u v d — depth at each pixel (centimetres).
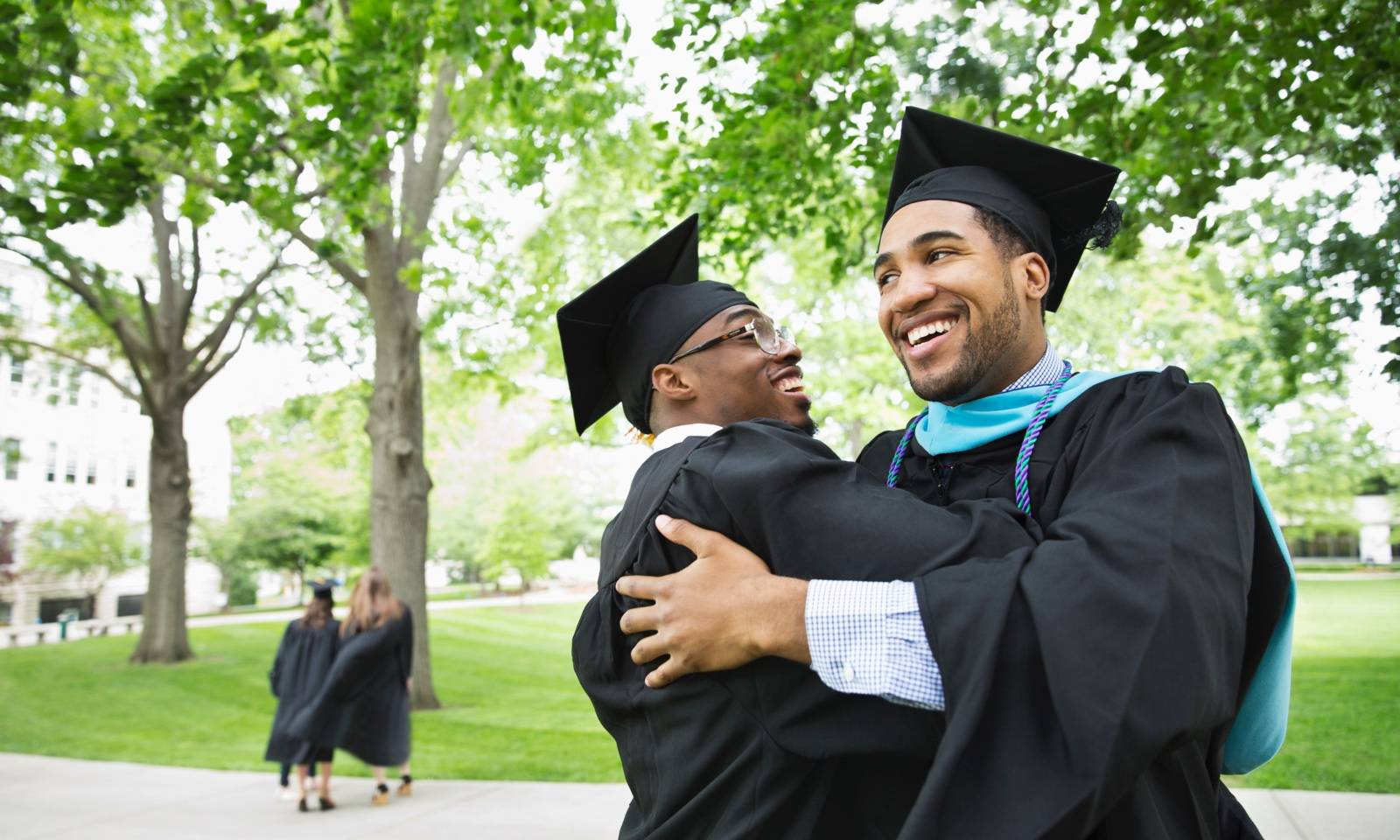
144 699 1528
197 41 1025
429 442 2366
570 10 677
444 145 1358
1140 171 623
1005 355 171
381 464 1351
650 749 162
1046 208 186
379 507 1345
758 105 706
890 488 155
